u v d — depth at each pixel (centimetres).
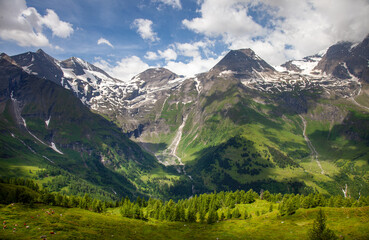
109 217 12644
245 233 10888
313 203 13000
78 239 7981
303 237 9319
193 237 10638
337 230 9275
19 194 12562
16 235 7612
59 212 11600
